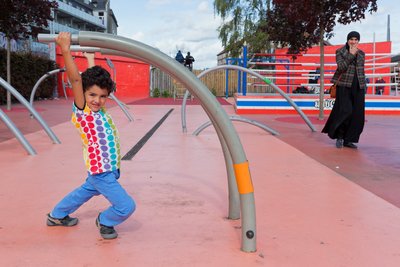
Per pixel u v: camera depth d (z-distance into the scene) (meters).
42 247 2.79
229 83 28.33
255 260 2.61
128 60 26.98
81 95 2.70
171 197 3.97
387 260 2.64
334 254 2.71
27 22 13.55
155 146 6.91
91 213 3.47
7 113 12.95
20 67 17.95
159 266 2.52
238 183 2.71
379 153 6.41
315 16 11.01
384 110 14.07
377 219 3.39
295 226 3.21
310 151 6.57
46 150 6.41
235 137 2.64
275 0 11.41
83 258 2.62
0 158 5.75
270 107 13.96
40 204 3.71
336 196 4.04
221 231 3.10
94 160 2.75
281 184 4.49
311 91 17.92
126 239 2.94
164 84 31.28
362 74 6.54
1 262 2.56
